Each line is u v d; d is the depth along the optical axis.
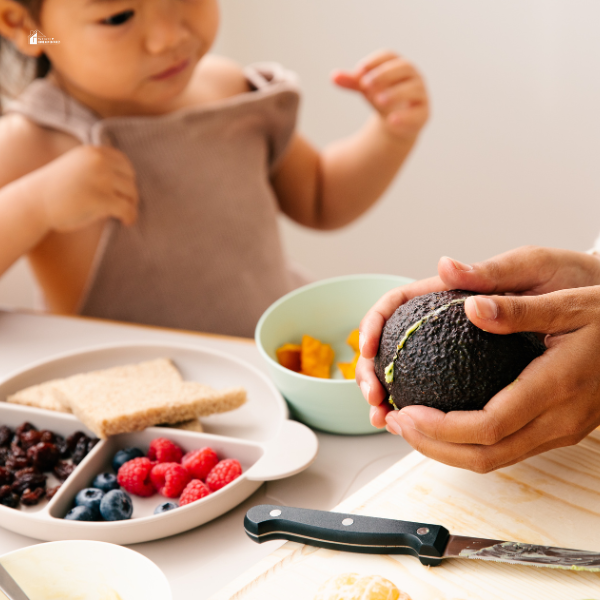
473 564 0.53
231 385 0.86
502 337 0.53
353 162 1.58
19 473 0.71
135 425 0.74
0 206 1.16
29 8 1.08
